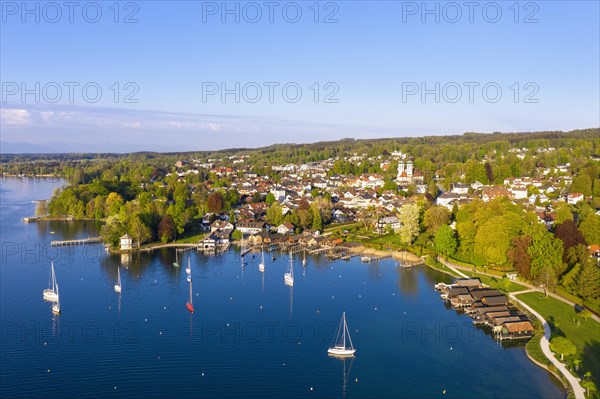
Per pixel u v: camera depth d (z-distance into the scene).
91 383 110.62
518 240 180.12
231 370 116.56
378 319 147.88
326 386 109.75
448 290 167.38
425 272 199.12
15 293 170.62
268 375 114.25
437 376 113.44
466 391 106.88
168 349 127.19
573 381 107.06
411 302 163.00
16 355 123.50
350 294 172.00
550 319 140.25
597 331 130.88
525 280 173.88
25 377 113.06
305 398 104.94
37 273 195.25
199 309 156.62
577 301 150.12
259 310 155.88
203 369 116.94
